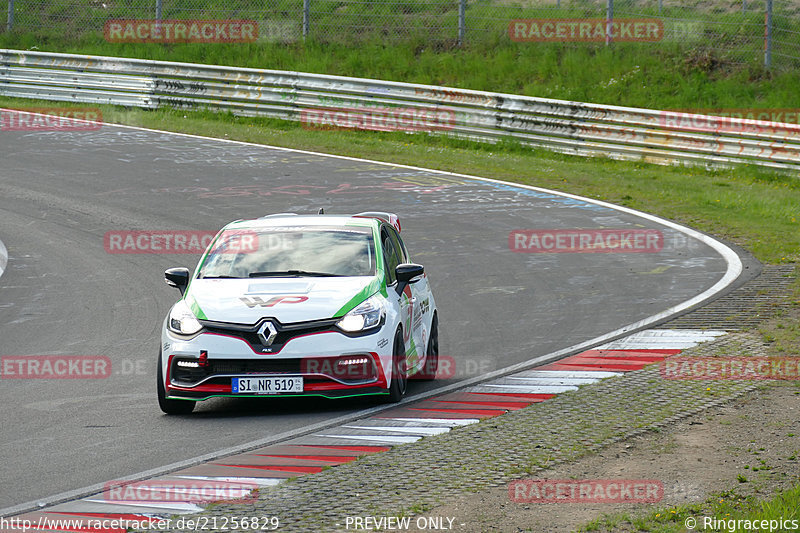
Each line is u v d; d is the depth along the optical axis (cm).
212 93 10075
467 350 3806
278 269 3206
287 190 7144
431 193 7081
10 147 8606
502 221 6269
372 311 2983
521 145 8944
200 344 2906
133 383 3459
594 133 8619
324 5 12531
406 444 2531
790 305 4081
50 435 2777
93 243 5906
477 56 11000
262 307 2953
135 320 4441
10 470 2431
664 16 11100
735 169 8031
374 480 2230
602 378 3191
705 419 2711
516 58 10956
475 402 2995
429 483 2205
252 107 9900
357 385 2906
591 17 11344
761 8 11138
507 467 2316
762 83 9631
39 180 7488
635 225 6097
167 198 6931
